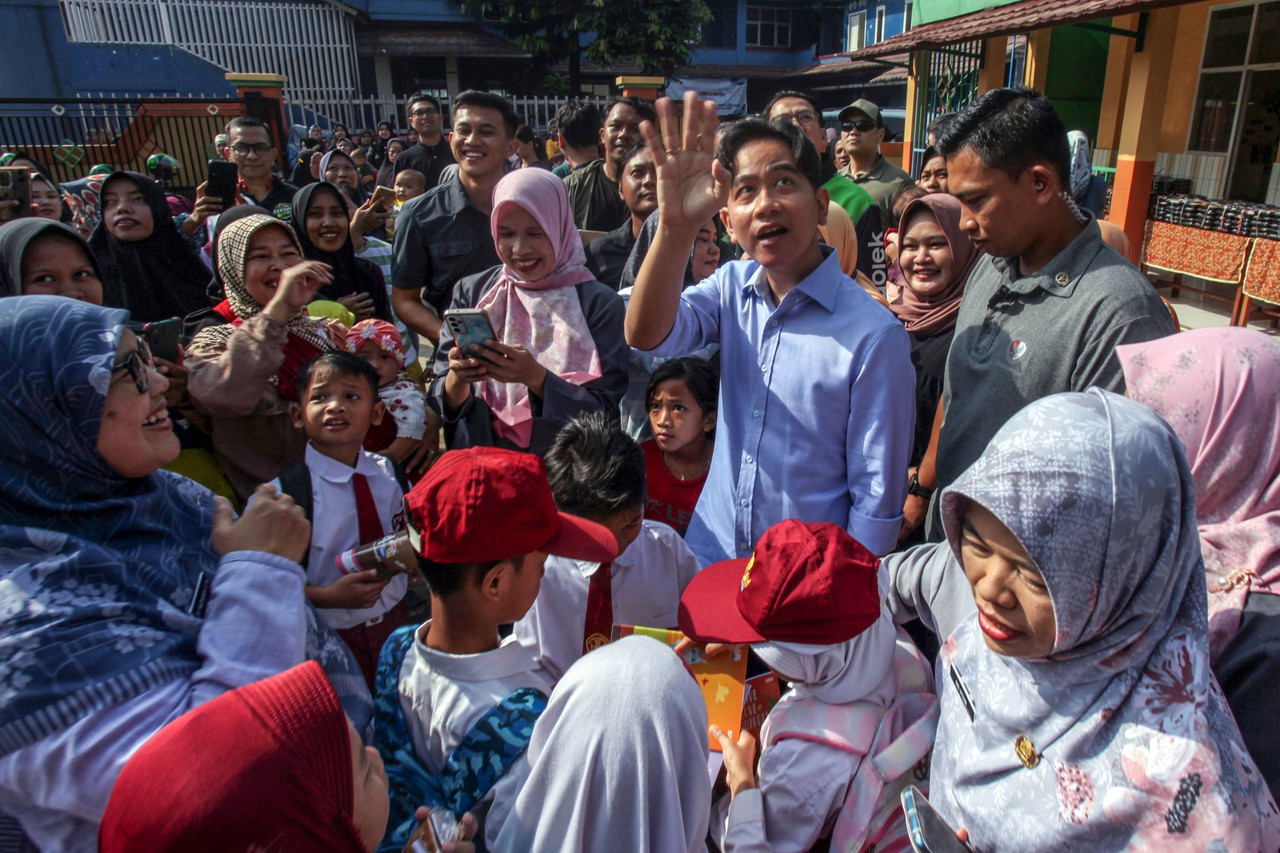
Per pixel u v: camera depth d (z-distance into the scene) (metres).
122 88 14.45
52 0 12.98
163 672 1.07
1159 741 1.03
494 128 3.47
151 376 1.29
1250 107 7.26
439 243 3.54
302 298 2.43
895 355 1.82
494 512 1.22
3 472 1.14
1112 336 1.66
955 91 10.23
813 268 1.90
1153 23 6.95
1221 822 0.97
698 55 25.55
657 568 1.94
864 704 1.48
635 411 2.89
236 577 1.22
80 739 0.97
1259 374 1.29
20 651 0.98
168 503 1.35
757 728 1.61
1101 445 1.05
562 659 1.68
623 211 4.89
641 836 1.04
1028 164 1.72
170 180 6.77
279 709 0.81
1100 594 1.05
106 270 3.52
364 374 2.17
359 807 0.93
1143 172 7.39
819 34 25.30
